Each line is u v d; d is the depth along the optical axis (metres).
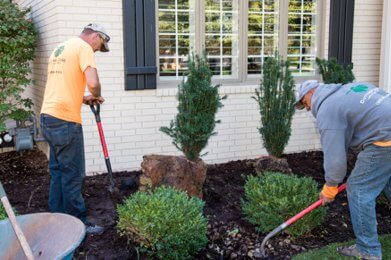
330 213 3.96
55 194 3.59
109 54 4.87
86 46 3.35
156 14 5.12
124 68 4.93
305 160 5.64
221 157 5.56
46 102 3.39
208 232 3.52
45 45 5.30
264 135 4.79
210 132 4.19
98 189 4.48
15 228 2.18
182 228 2.97
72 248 2.15
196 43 5.39
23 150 6.15
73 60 3.31
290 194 3.50
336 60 5.34
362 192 2.98
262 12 5.66
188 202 3.20
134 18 4.85
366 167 2.92
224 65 5.62
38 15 5.57
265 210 3.46
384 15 5.84
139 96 5.07
